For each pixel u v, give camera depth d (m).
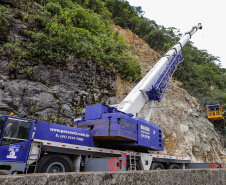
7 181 2.28
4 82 13.16
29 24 17.45
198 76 42.28
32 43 16.17
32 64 15.03
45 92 14.66
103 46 22.34
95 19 25.09
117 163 7.86
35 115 13.54
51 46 16.47
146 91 12.86
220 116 33.34
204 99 37.22
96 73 18.97
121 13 40.66
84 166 8.45
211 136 28.30
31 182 2.44
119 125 8.94
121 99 20.20
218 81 51.28
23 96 13.54
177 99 28.16
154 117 21.95
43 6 20.88
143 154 10.70
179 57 17.50
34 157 7.17
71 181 2.72
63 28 17.52
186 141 23.48
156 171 3.62
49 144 7.50
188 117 27.94
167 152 20.20
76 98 16.14
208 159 24.34
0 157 6.45
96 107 9.85
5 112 12.41
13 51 14.48
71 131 8.44
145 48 33.66
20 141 7.00
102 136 9.04
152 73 14.05
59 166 7.62
